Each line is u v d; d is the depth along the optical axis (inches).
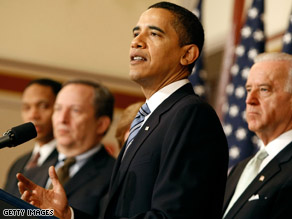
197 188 82.2
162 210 79.9
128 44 406.0
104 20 404.5
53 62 388.2
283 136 128.0
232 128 209.3
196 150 84.8
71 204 142.8
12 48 380.8
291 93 130.7
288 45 189.8
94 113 164.4
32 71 379.9
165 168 84.0
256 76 134.1
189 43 99.9
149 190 86.4
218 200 87.6
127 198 88.0
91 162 156.0
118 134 150.7
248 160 134.4
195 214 81.1
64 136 161.6
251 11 224.1
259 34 220.4
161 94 97.7
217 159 86.3
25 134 84.2
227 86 246.4
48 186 155.9
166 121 90.5
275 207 112.1
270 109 130.3
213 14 370.3
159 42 97.3
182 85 98.4
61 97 165.9
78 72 388.8
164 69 97.6
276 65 133.6
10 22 383.9
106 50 401.7
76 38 396.5
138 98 397.7
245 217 114.0
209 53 363.6
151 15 99.7
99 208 142.1
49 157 185.6
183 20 100.2
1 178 292.8
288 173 115.7
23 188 87.7
